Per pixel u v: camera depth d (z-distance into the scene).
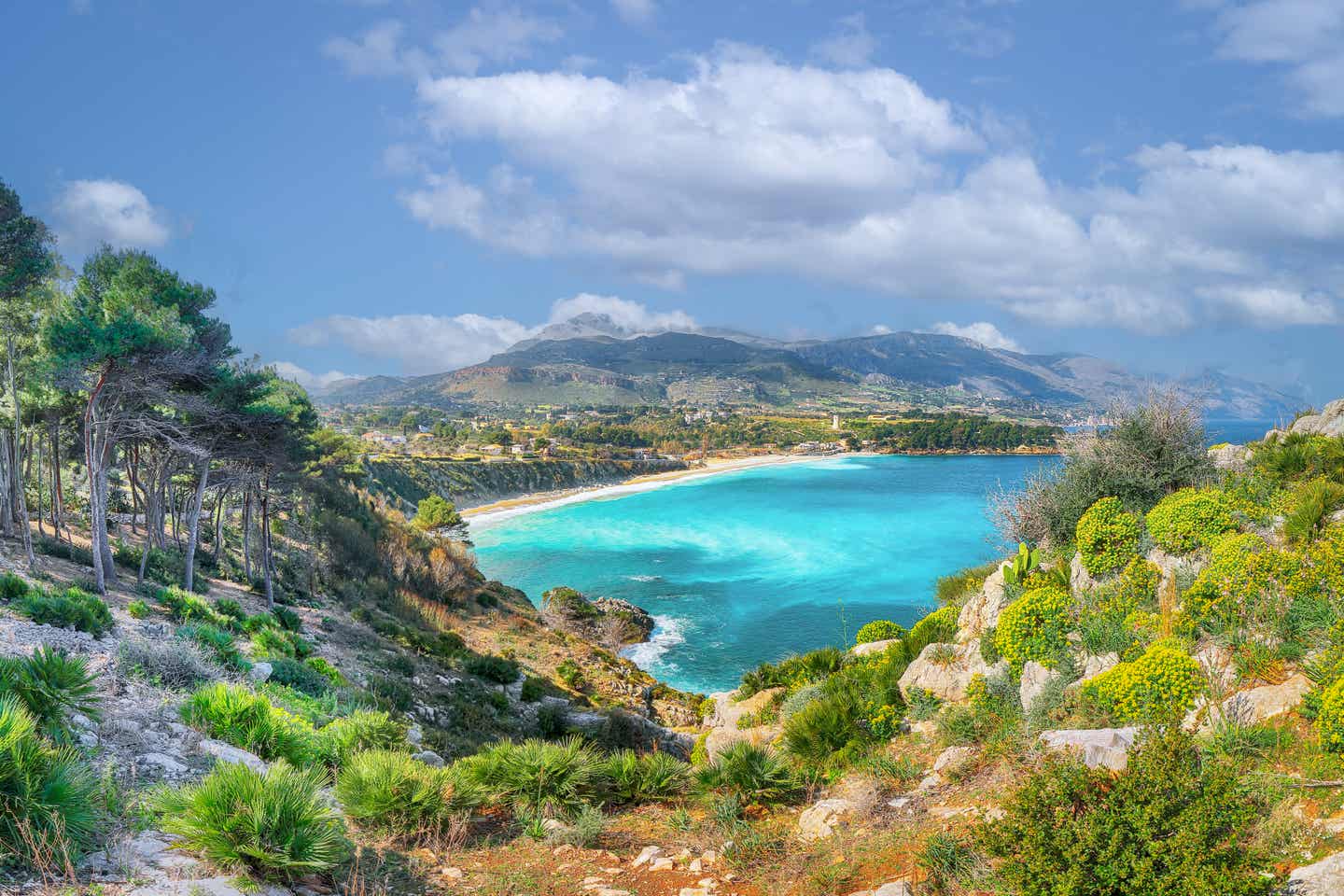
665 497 164.75
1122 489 15.22
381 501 93.19
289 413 35.91
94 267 31.39
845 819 8.74
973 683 12.03
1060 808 5.55
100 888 5.54
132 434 29.27
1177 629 10.34
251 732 10.39
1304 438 15.31
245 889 6.06
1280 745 6.98
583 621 60.91
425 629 45.84
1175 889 4.95
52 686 8.36
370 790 8.88
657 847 8.94
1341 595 8.98
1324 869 4.87
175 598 23.69
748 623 65.06
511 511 148.12
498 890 7.34
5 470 33.25
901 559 91.88
